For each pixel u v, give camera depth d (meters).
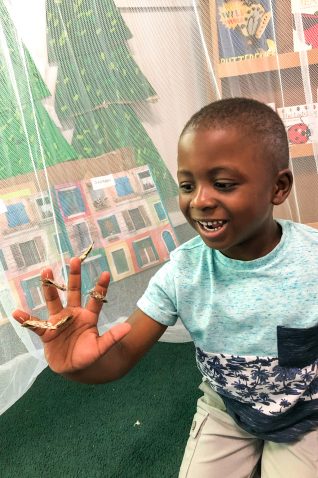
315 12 1.22
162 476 0.96
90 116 1.28
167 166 1.41
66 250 1.30
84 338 0.53
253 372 0.68
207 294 0.67
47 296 0.52
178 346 1.42
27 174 1.22
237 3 1.24
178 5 1.27
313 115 1.30
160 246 1.43
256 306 0.65
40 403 1.26
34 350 1.28
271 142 0.55
